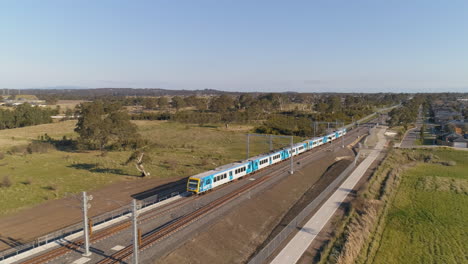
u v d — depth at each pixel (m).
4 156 78.31
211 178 50.91
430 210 50.34
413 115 172.38
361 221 42.38
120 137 92.44
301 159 82.12
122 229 36.03
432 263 34.47
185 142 111.38
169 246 31.94
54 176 60.16
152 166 71.06
